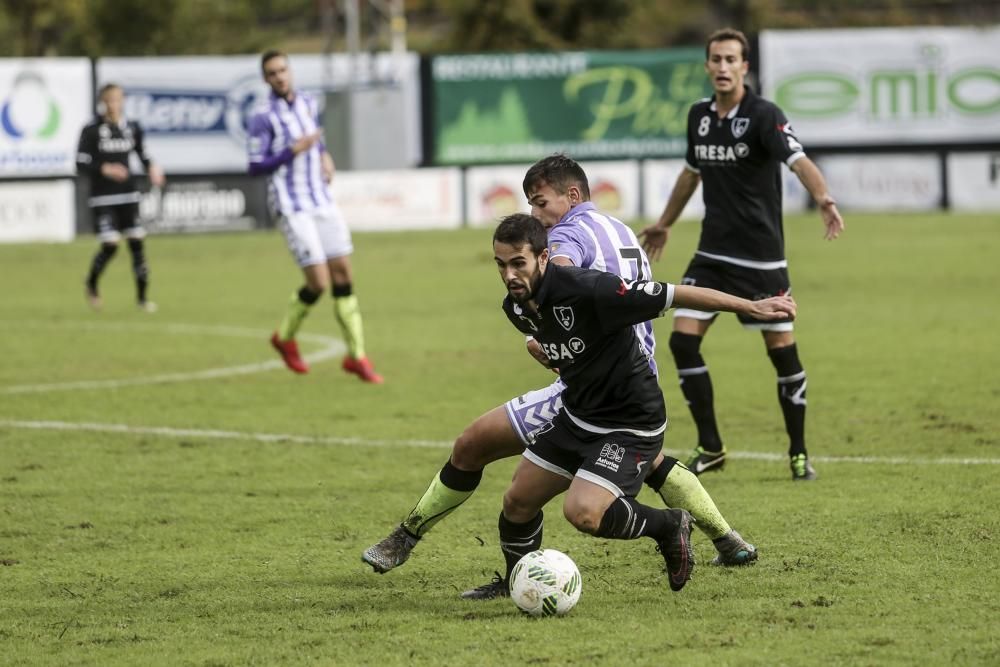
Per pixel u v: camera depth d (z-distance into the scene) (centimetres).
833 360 4206
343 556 2194
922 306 5516
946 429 3130
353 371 4022
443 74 11469
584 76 11462
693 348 2714
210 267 7788
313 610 1886
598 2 16262
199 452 3056
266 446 3117
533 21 15938
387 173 10100
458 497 1934
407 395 3788
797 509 2417
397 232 9856
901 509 2386
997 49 11081
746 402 3553
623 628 1755
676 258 7512
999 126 11144
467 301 6112
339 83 11912
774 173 2723
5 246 9125
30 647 1739
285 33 19500
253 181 10025
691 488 1972
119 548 2259
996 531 2216
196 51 16750
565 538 2258
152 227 9756
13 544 2291
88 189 9788
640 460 1811
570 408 1830
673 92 11462
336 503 2562
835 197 10294
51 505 2566
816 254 7700
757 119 2662
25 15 15738
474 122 11519
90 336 5134
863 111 11206
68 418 3484
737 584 1958
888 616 1778
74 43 16238
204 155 10875
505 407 1902
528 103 11500
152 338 5072
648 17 17150
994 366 4016
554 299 1747
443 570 2098
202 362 4462
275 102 3984
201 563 2159
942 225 9119
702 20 17812
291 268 7662
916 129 11200
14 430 3328
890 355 4278
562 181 1947
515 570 1831
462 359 4466
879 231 8831
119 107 5850
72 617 1873
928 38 11106
